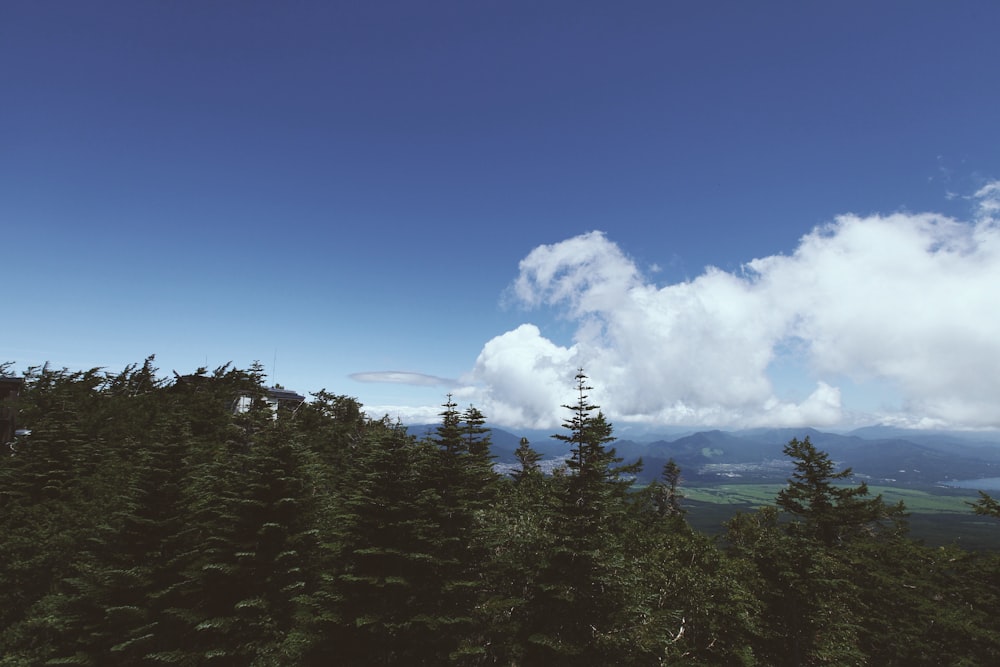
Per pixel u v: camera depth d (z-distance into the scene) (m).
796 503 48.44
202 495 28.97
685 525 46.91
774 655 26.73
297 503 26.45
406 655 21.12
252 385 64.31
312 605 22.88
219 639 23.55
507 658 21.45
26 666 24.62
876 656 31.89
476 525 25.20
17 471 36.75
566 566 22.56
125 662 23.44
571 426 24.70
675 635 24.92
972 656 28.58
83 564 27.08
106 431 45.28
